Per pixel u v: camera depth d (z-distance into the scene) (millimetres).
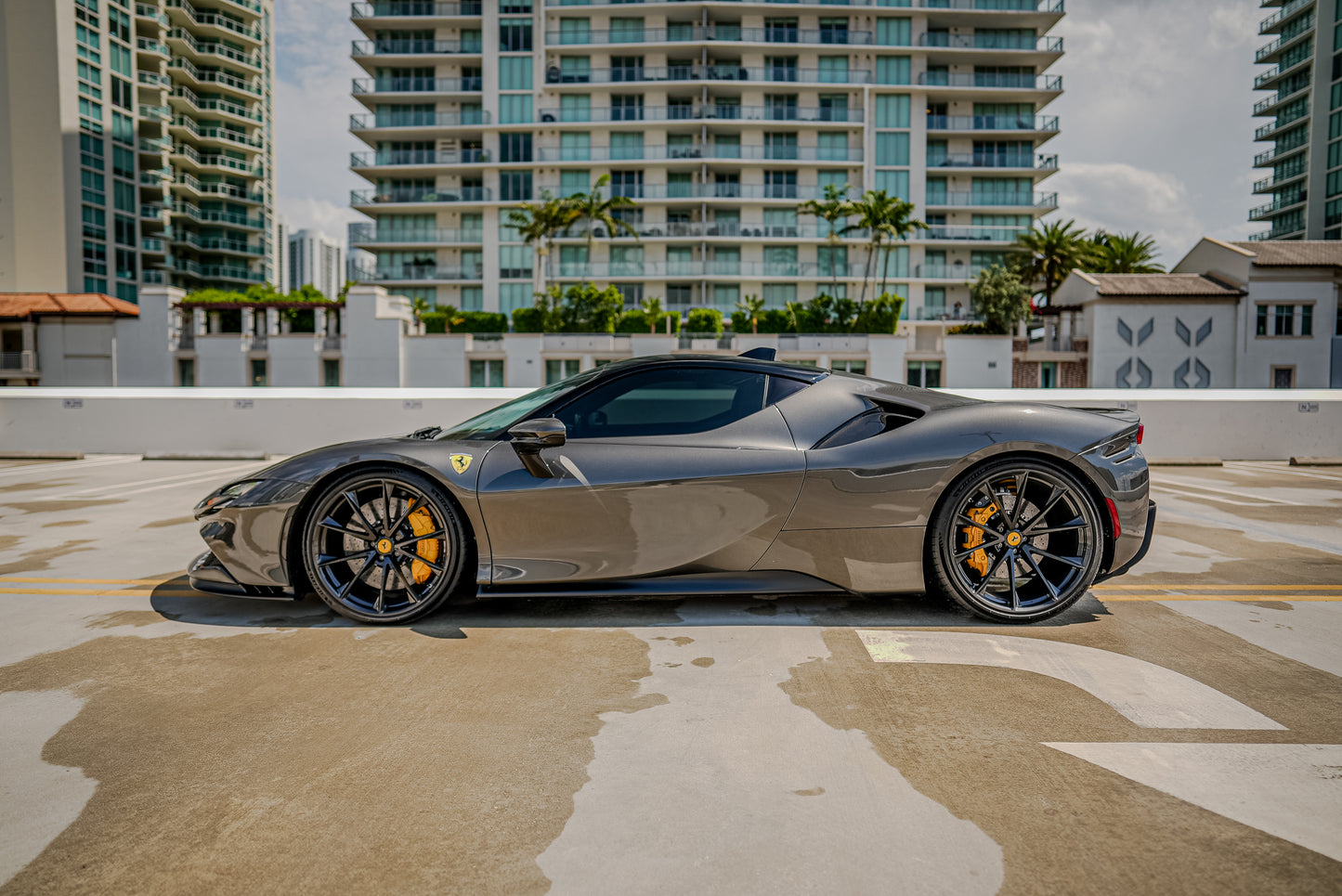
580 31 46375
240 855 1474
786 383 3092
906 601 3207
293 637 2771
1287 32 67000
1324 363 33000
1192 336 33531
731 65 46938
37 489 7152
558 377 36219
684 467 2871
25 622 2969
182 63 57375
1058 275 43812
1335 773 1770
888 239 43625
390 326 34969
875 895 1344
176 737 1975
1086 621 2939
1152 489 7242
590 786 1724
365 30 47656
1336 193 61500
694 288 46781
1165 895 1339
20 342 35625
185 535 4887
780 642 2703
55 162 47469
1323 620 2959
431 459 2885
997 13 45938
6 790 1714
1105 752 1871
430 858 1463
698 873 1410
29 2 47000
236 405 10500
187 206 59375
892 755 1862
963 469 2869
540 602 3213
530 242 44656
